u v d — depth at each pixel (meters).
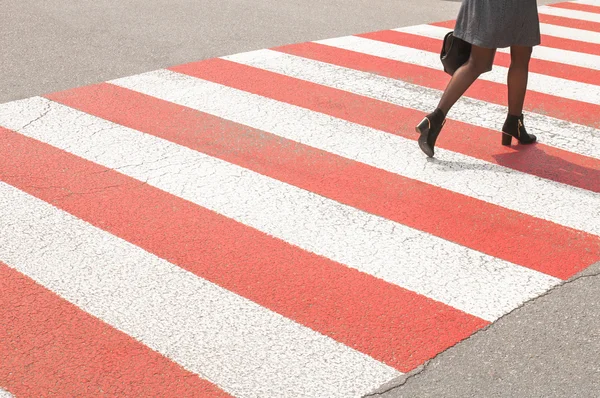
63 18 9.46
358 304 3.87
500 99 7.20
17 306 3.79
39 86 6.99
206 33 9.04
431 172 5.53
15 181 5.16
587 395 3.23
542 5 12.00
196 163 5.53
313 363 3.41
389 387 3.26
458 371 3.38
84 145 5.76
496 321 3.75
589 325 3.74
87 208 4.83
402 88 7.37
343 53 8.47
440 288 4.04
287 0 11.18
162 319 3.71
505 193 5.23
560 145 6.14
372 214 4.87
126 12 9.93
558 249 4.50
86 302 3.84
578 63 8.57
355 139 6.09
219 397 3.18
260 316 3.75
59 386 3.23
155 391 3.21
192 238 4.50
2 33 8.65
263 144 5.92
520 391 3.25
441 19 10.41
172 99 6.80
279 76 7.57
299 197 5.07
